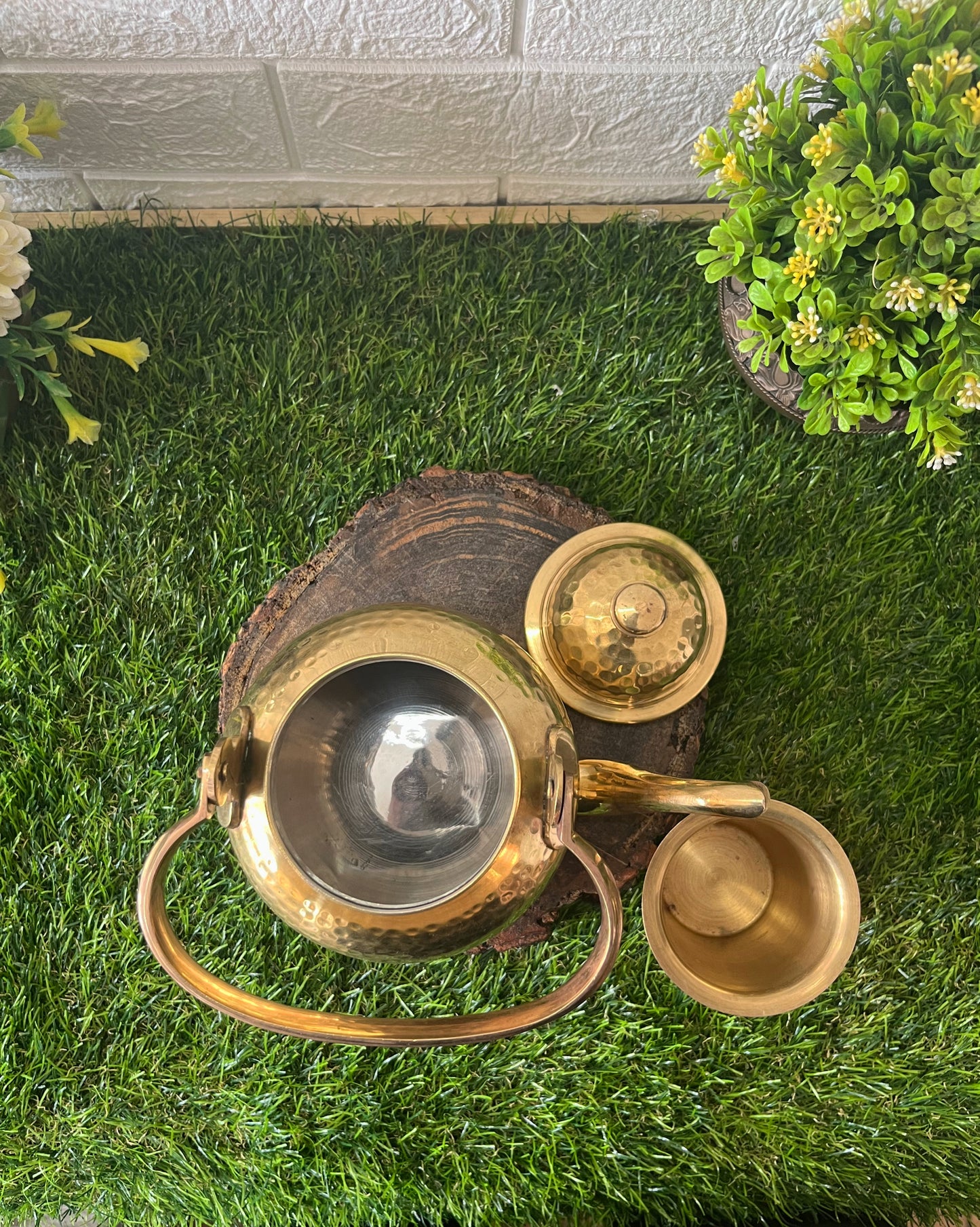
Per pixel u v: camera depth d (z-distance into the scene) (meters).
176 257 1.06
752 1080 1.03
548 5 0.81
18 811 1.02
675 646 0.85
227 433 1.05
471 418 1.05
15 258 0.81
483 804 0.69
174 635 1.04
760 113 0.74
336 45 0.84
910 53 0.68
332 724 0.71
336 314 1.06
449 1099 1.03
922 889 1.04
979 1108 1.03
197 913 1.03
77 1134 1.04
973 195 0.66
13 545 1.04
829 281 0.75
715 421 1.05
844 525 1.05
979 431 1.05
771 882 0.92
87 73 0.87
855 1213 1.05
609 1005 1.02
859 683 1.04
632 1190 1.03
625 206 1.08
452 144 0.98
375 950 0.67
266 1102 1.03
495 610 0.88
